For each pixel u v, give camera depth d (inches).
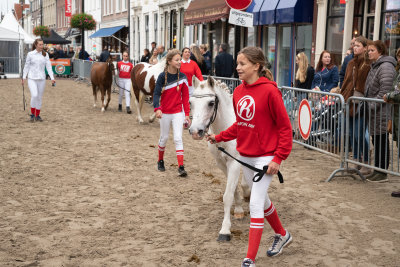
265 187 142.0
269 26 669.3
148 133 414.9
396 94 224.7
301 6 550.0
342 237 177.6
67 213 203.2
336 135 279.3
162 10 1103.6
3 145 349.1
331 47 529.3
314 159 315.9
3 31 1136.8
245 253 162.9
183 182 256.2
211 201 223.3
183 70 370.3
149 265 152.7
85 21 1310.3
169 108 266.8
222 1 668.7
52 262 154.3
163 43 1119.0
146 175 270.1
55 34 1398.9
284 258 158.7
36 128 433.1
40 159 305.0
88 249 165.3
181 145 268.7
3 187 240.2
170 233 181.5
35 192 233.3
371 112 251.6
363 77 268.1
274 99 137.8
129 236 178.2
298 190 241.6
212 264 153.6
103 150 337.4
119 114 544.7
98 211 206.5
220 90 177.9
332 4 525.0
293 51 610.9
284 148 138.3
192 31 944.9
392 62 250.5
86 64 1058.1
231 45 772.6
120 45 1473.9
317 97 297.9
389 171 239.8
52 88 910.4
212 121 174.9
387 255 160.9
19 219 194.7
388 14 450.0
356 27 499.5
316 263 154.6
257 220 141.1
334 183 255.4
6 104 628.4
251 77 142.7
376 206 214.7
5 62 1151.6
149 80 440.1
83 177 262.7
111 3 1545.3
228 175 177.6
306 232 183.0
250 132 143.9
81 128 437.1
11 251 162.2
